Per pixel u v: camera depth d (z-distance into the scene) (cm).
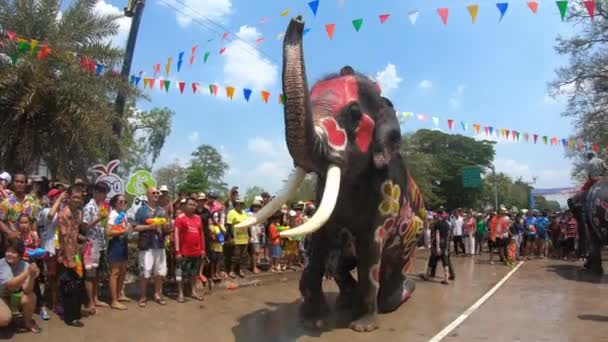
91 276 694
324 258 662
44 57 879
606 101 2192
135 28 1033
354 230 654
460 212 1866
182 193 966
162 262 777
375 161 614
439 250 1104
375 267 647
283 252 1224
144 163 2922
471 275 1238
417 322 691
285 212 1218
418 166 3850
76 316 626
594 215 1203
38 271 623
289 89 490
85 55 943
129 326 638
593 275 1258
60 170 991
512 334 627
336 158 552
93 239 689
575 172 2970
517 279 1172
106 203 718
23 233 639
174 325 652
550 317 732
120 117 1014
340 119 579
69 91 913
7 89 888
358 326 635
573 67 2192
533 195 4384
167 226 784
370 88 630
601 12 1977
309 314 659
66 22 945
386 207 651
